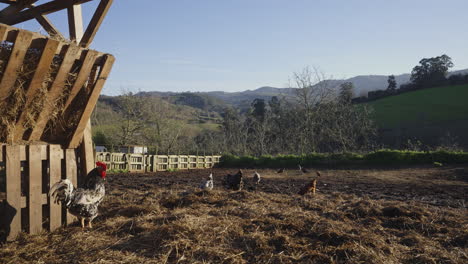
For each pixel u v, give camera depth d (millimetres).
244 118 69500
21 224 5215
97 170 5359
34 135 5293
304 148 48094
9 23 6430
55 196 5266
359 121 44656
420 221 6281
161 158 26562
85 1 5770
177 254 4234
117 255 4219
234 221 5707
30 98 4883
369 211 6984
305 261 4234
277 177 20469
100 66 5512
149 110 36844
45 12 6094
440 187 14547
